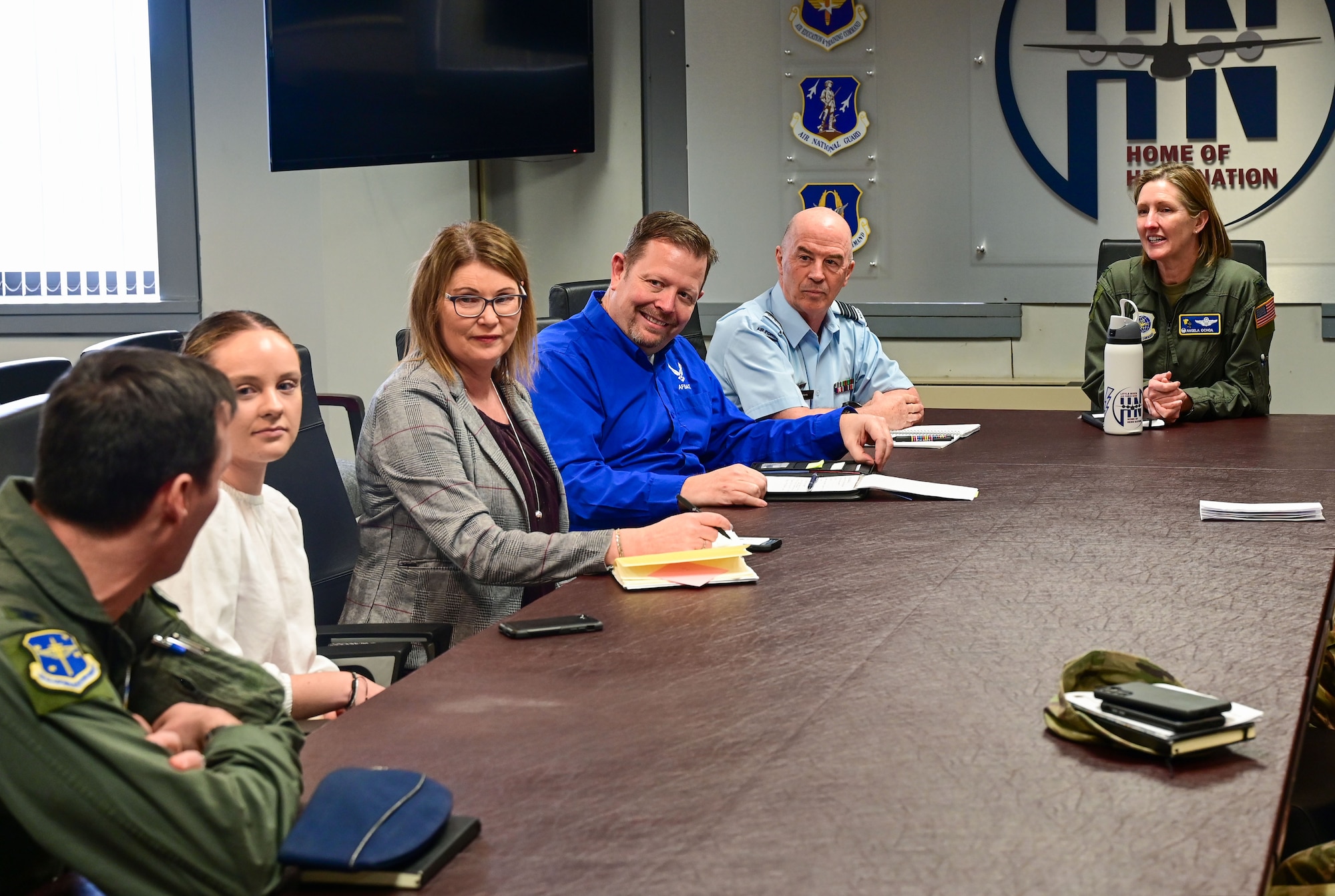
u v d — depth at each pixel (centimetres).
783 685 108
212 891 72
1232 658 113
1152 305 302
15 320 457
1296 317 425
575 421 224
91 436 75
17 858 79
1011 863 74
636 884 72
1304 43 415
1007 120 436
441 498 178
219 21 440
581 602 141
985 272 444
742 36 446
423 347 190
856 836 78
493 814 82
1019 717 99
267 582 141
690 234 234
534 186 459
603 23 447
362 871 73
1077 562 154
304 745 96
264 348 142
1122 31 426
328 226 437
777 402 291
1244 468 223
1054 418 304
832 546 166
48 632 75
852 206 448
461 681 112
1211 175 426
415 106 414
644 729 98
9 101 452
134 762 72
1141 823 79
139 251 457
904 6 438
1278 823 79
